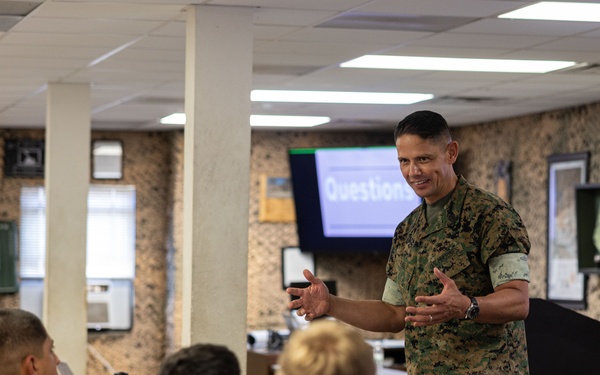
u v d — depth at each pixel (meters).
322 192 16.09
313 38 8.74
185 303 7.34
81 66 10.37
